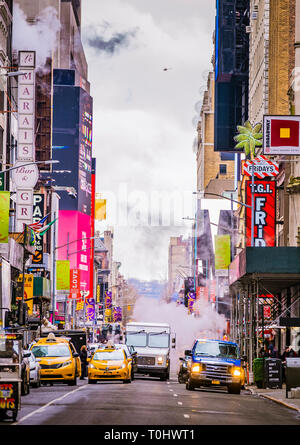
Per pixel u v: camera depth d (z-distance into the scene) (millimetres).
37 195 110000
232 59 126438
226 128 128875
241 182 108688
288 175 72625
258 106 101875
